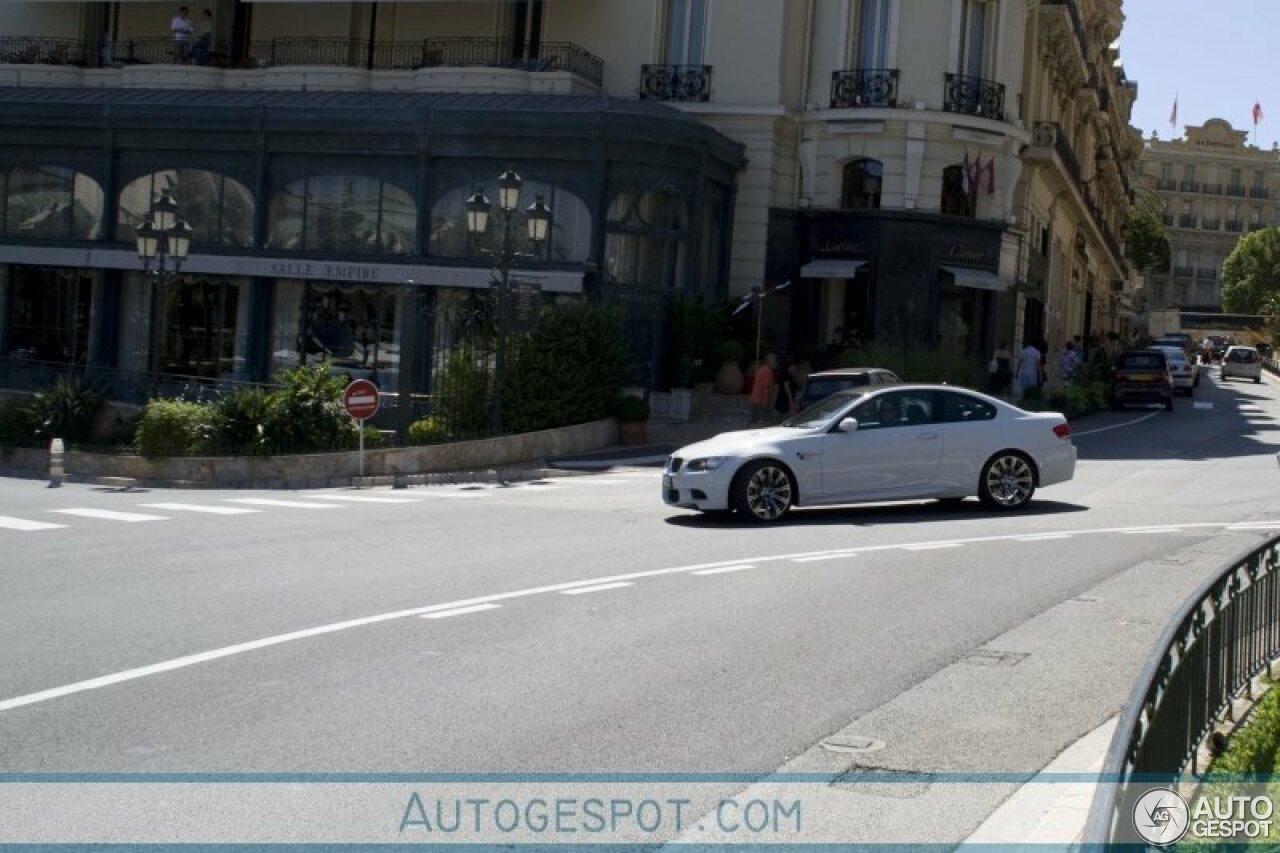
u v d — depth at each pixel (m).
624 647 9.98
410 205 34.69
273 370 36.38
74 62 42.94
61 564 14.11
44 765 7.23
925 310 36.91
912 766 7.30
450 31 40.06
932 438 17.61
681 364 33.34
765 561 13.95
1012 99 38.41
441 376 28.36
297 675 9.14
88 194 37.41
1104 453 28.66
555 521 17.86
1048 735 7.86
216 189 36.22
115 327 37.56
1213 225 128.62
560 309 29.23
